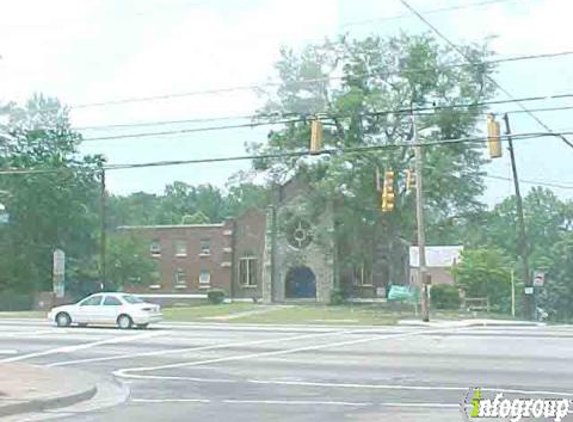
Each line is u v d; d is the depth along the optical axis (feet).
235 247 270.46
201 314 179.83
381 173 207.10
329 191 214.90
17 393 53.47
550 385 58.75
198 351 90.99
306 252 242.78
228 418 45.73
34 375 64.54
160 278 282.36
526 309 192.85
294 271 248.11
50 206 246.68
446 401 51.06
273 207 246.27
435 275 265.95
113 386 62.34
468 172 215.92
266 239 247.50
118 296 131.03
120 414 48.08
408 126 209.36
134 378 67.62
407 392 56.08
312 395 55.62
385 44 213.25
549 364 73.67
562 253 289.74
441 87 207.62
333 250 233.76
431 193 208.23
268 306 219.82
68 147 252.83
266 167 228.43
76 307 131.75
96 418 46.47
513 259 336.08
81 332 119.24
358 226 221.46
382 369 71.20
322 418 44.96
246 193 285.84
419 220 159.33
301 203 241.55
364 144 212.43
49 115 253.03
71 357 85.61
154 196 485.97
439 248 270.46
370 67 213.46
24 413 48.60
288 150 222.69
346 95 210.18
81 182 255.09
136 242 256.11
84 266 253.85
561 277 285.02
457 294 216.95
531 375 65.21
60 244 252.42
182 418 46.09
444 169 205.87
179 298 268.21
